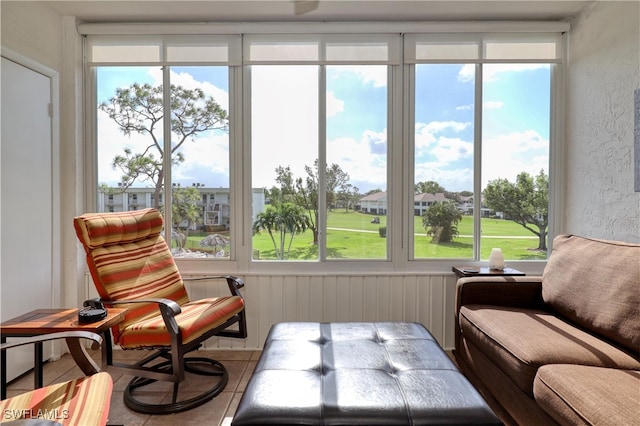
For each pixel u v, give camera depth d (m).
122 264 1.95
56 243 2.38
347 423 1.05
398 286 2.53
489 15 2.49
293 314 2.54
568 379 1.19
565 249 1.99
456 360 2.17
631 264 1.57
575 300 1.71
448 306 2.54
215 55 2.57
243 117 2.58
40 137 2.27
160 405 1.75
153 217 2.22
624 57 2.09
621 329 1.46
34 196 2.22
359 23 2.51
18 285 2.10
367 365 1.38
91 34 2.53
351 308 2.54
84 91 2.57
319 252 2.62
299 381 1.25
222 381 2.01
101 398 1.10
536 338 1.52
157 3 2.34
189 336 1.69
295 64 2.55
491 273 2.28
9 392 1.96
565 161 2.58
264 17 2.51
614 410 1.01
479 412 1.08
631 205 2.05
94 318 1.52
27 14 2.17
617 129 2.14
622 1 2.10
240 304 2.06
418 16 2.50
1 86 2.00
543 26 2.50
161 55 2.57
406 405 1.11
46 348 2.32
